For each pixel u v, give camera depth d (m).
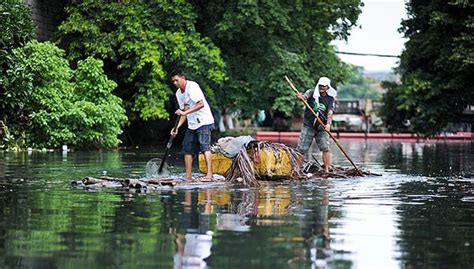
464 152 30.39
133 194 12.77
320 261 7.62
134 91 33.47
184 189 13.73
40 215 10.23
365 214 10.71
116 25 32.72
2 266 7.27
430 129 43.19
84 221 9.76
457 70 39.75
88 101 28.33
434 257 7.90
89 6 32.00
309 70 38.88
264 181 15.61
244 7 32.69
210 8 34.12
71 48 32.47
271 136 51.81
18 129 26.80
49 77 27.02
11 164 19.48
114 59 31.98
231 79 35.75
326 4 37.75
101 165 19.58
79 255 7.74
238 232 9.06
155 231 9.07
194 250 8.01
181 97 15.64
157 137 36.59
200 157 16.27
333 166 18.59
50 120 26.55
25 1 31.25
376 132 61.44
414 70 43.16
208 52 32.22
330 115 17.38
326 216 10.45
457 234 9.20
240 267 7.31
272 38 35.41
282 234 8.98
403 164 22.27
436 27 40.59
